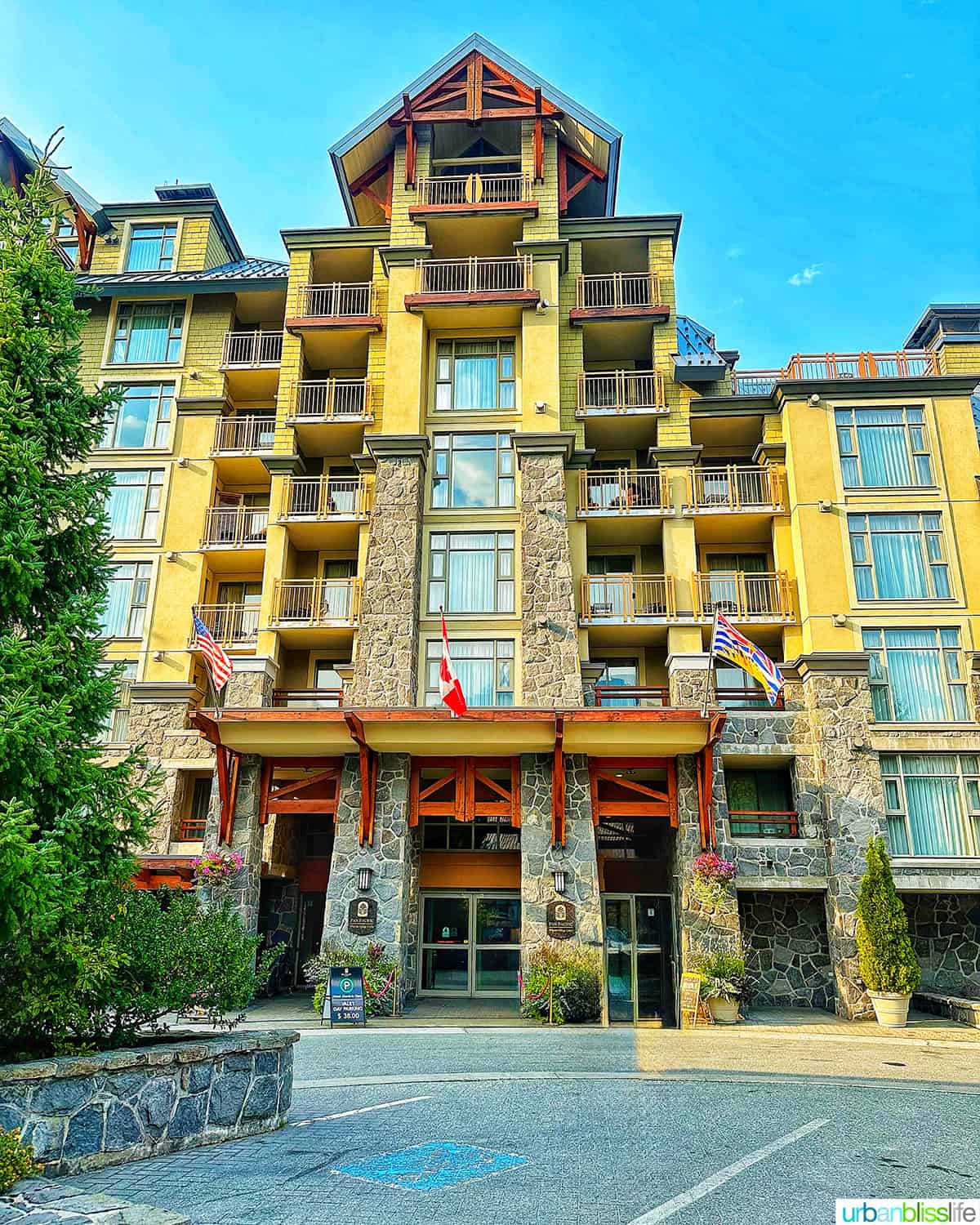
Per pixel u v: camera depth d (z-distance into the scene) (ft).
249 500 93.45
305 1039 49.19
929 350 87.45
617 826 75.82
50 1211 18.66
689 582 77.87
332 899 63.82
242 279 90.99
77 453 32.81
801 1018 63.10
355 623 78.64
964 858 67.21
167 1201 21.36
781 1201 21.58
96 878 28.53
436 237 87.30
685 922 63.36
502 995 70.33
